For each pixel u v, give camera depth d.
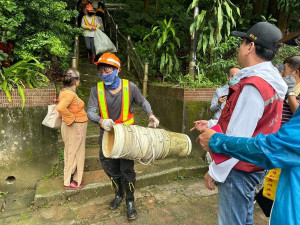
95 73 6.02
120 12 10.28
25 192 3.15
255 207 2.98
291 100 2.35
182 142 2.18
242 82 1.49
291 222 1.05
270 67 1.50
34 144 3.14
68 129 2.86
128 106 2.57
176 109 4.16
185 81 4.52
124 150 1.93
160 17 10.14
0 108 2.94
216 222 2.64
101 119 2.41
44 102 3.11
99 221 2.62
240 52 1.61
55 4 3.59
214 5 4.51
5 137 3.00
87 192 3.02
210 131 1.37
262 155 1.08
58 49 3.45
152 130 2.16
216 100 3.27
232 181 1.54
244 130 1.41
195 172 3.64
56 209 2.79
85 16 6.00
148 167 3.59
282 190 1.14
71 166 2.94
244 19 7.78
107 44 5.99
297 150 1.00
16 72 2.99
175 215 2.75
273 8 8.19
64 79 2.84
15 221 2.59
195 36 4.55
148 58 6.40
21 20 3.10
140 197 3.09
